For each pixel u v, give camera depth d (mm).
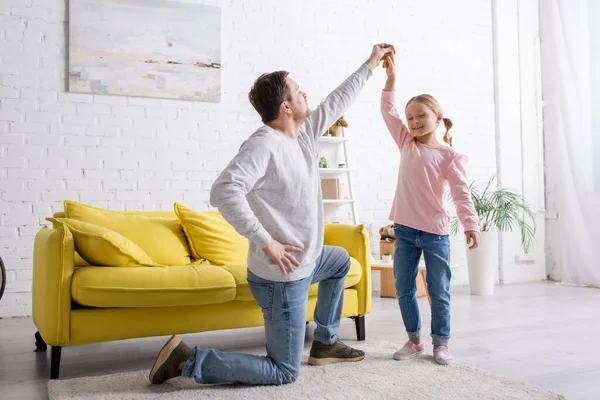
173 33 4098
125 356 2568
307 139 2090
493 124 5238
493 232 4434
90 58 3873
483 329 3029
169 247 2775
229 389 1982
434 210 2346
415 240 2375
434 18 5047
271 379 1994
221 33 4285
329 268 2207
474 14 5199
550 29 5188
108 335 2254
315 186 2033
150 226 2814
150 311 2326
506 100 5238
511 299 4129
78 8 3848
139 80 4000
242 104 4348
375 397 1866
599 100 4668
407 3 4949
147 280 2270
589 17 4750
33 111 3760
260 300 2010
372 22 4812
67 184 3832
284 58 4500
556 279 5188
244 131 4348
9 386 2104
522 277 5203
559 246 5152
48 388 2021
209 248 2859
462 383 2010
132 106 4012
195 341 2854
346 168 4508
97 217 2746
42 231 2545
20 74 3734
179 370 2006
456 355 2469
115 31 3939
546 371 2215
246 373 1965
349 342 2748
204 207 4207
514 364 2320
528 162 5266
